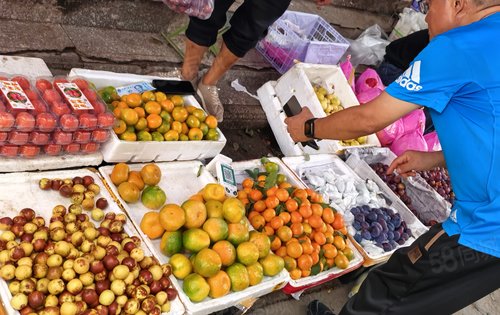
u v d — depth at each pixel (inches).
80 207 76.4
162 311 70.1
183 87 106.7
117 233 76.3
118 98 95.1
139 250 72.0
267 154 145.3
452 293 76.6
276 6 105.3
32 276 64.0
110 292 65.9
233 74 151.4
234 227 82.6
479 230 70.9
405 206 126.7
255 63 161.2
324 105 140.3
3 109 73.6
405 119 148.9
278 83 141.3
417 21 213.9
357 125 74.0
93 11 124.8
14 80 79.2
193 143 99.1
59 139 79.0
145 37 136.8
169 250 77.9
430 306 78.4
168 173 96.4
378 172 136.2
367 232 111.7
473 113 66.1
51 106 79.1
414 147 144.9
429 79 64.7
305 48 153.6
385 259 111.5
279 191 98.6
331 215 104.0
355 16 212.4
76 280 64.4
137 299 67.4
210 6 88.0
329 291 123.0
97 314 63.4
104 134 84.6
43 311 60.3
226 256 78.2
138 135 91.4
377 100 71.2
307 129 85.1
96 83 98.2
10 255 64.4
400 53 174.9
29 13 114.8
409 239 121.9
